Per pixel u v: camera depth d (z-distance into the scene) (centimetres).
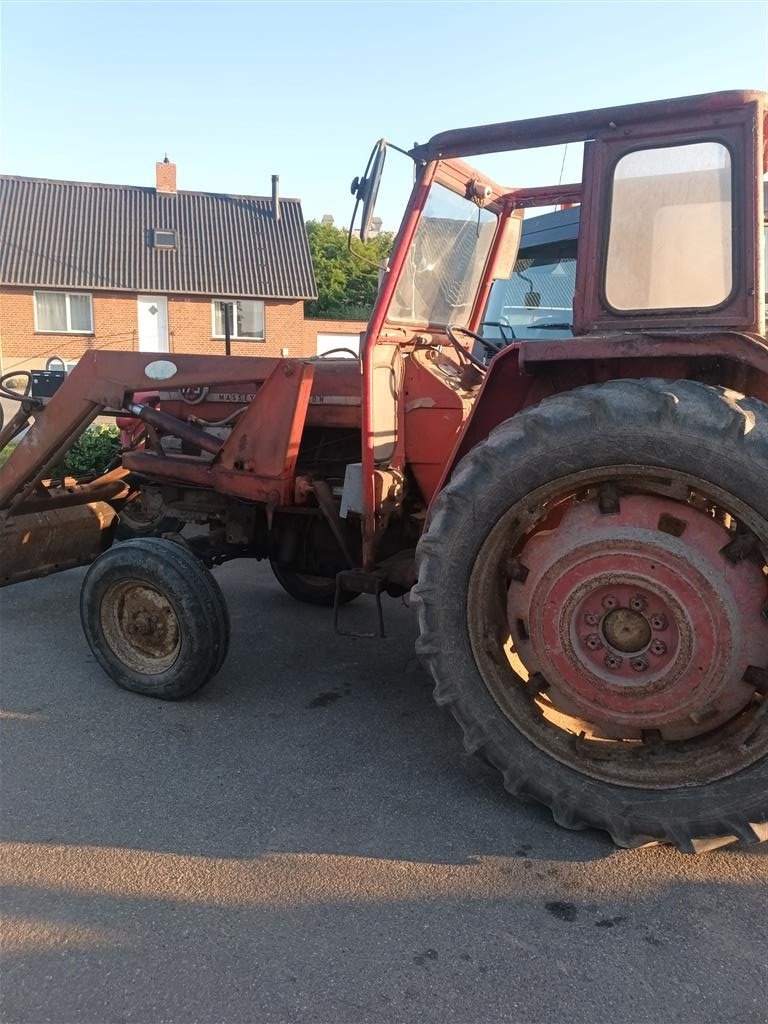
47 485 482
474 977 210
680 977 210
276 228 2745
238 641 462
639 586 254
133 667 385
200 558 429
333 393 413
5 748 334
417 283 371
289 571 498
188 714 366
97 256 2497
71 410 427
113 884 247
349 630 481
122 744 338
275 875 252
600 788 264
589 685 265
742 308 257
